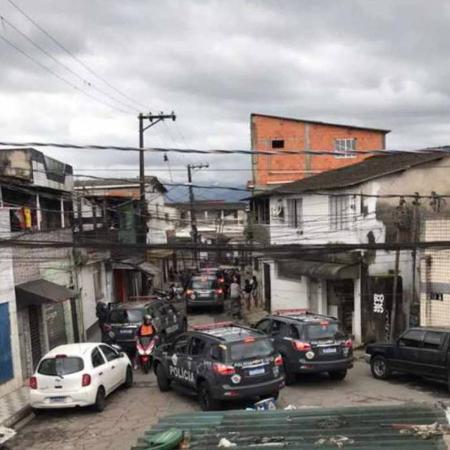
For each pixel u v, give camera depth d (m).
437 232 20.66
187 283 39.12
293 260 29.31
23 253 19.89
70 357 15.02
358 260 24.14
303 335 17.22
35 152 22.06
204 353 14.77
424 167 24.23
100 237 29.33
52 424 14.30
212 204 74.88
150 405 15.58
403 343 17.28
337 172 32.41
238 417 7.02
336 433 6.14
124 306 23.61
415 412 6.88
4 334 17.34
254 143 43.50
